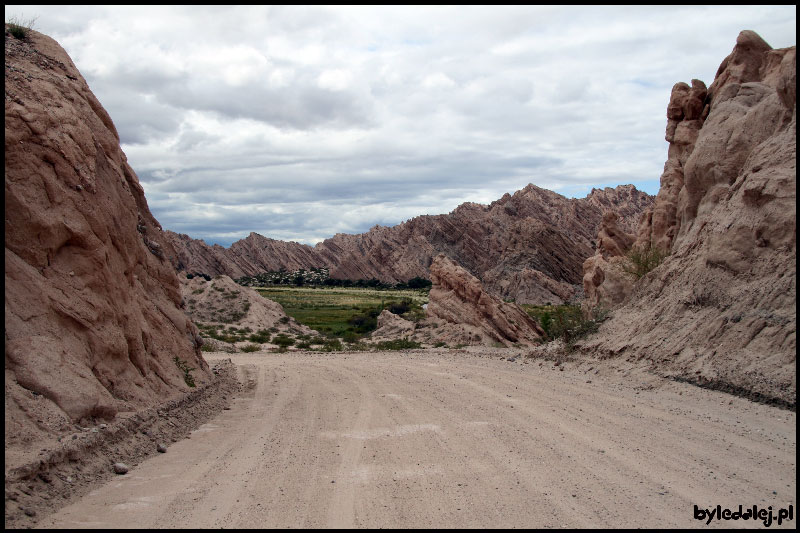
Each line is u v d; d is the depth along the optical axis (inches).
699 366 612.7
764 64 970.1
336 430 463.5
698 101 1106.1
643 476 330.6
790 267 613.3
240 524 258.2
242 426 483.8
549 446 398.9
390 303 3056.1
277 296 4178.2
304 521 262.7
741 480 323.6
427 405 570.9
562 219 5925.2
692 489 308.8
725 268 691.4
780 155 684.1
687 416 489.7
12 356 338.3
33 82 442.6
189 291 2132.1
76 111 466.6
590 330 922.7
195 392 553.9
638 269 1066.1
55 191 407.5
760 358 565.3
